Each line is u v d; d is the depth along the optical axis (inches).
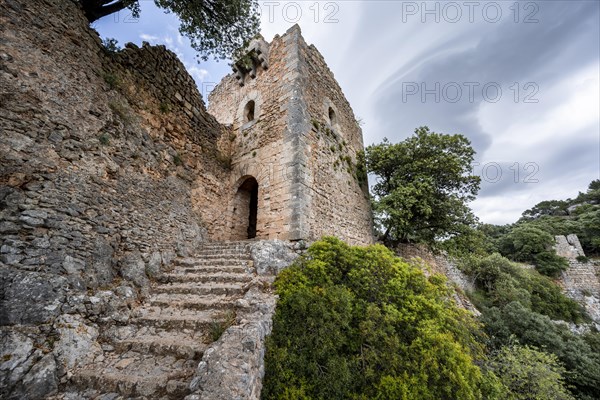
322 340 113.4
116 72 181.6
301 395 93.8
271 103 298.0
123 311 120.2
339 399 104.2
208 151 277.0
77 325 99.3
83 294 111.2
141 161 182.9
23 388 73.8
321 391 102.2
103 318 110.7
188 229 216.2
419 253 505.0
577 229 946.1
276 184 256.2
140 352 96.0
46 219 112.6
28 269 99.5
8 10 120.7
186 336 103.7
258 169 279.0
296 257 187.6
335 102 371.9
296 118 263.9
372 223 401.4
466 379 120.2
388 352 121.2
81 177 134.6
